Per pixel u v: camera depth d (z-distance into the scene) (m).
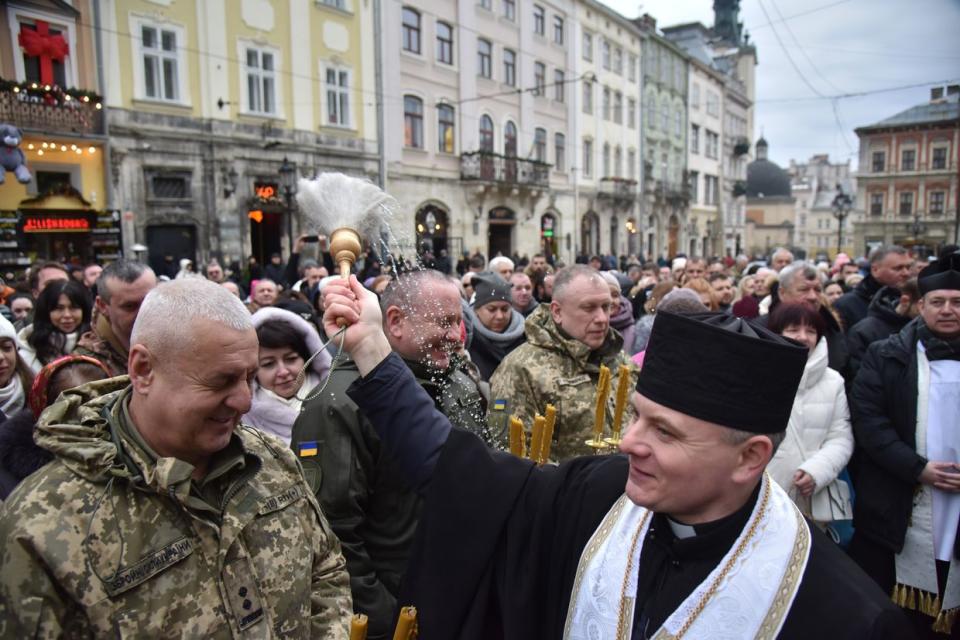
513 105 23.64
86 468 1.27
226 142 14.95
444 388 2.21
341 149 17.39
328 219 1.56
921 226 40.34
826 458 2.83
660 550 1.18
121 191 13.43
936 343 2.80
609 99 29.75
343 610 1.56
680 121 37.53
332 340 1.49
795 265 3.85
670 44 34.88
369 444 1.94
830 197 76.00
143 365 1.33
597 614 1.18
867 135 41.75
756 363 1.05
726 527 1.11
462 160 21.27
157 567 1.27
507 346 4.16
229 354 1.32
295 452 1.94
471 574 1.31
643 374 1.14
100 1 12.87
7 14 11.73
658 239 35.22
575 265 2.88
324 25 16.81
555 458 2.73
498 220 23.06
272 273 10.44
